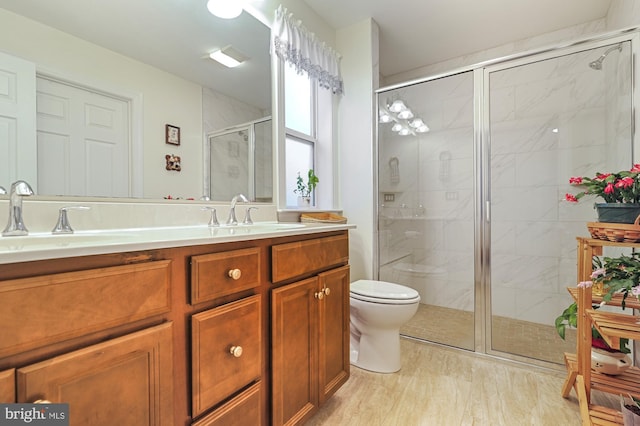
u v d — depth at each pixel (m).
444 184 2.49
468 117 2.28
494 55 2.69
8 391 0.49
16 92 0.92
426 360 1.87
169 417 0.72
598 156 2.00
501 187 2.29
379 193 2.39
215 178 1.52
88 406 0.58
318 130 2.42
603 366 1.31
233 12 1.56
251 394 0.95
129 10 1.19
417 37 2.53
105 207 1.10
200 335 0.80
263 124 1.79
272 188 1.86
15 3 0.92
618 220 1.17
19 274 0.51
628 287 1.06
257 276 0.99
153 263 0.70
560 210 2.15
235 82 1.62
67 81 1.02
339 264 1.46
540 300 2.22
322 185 2.41
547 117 2.13
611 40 1.72
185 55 1.38
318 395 1.25
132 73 1.20
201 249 0.82
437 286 2.56
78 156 1.04
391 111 2.44
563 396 1.46
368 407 1.39
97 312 0.60
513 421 1.29
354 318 1.79
